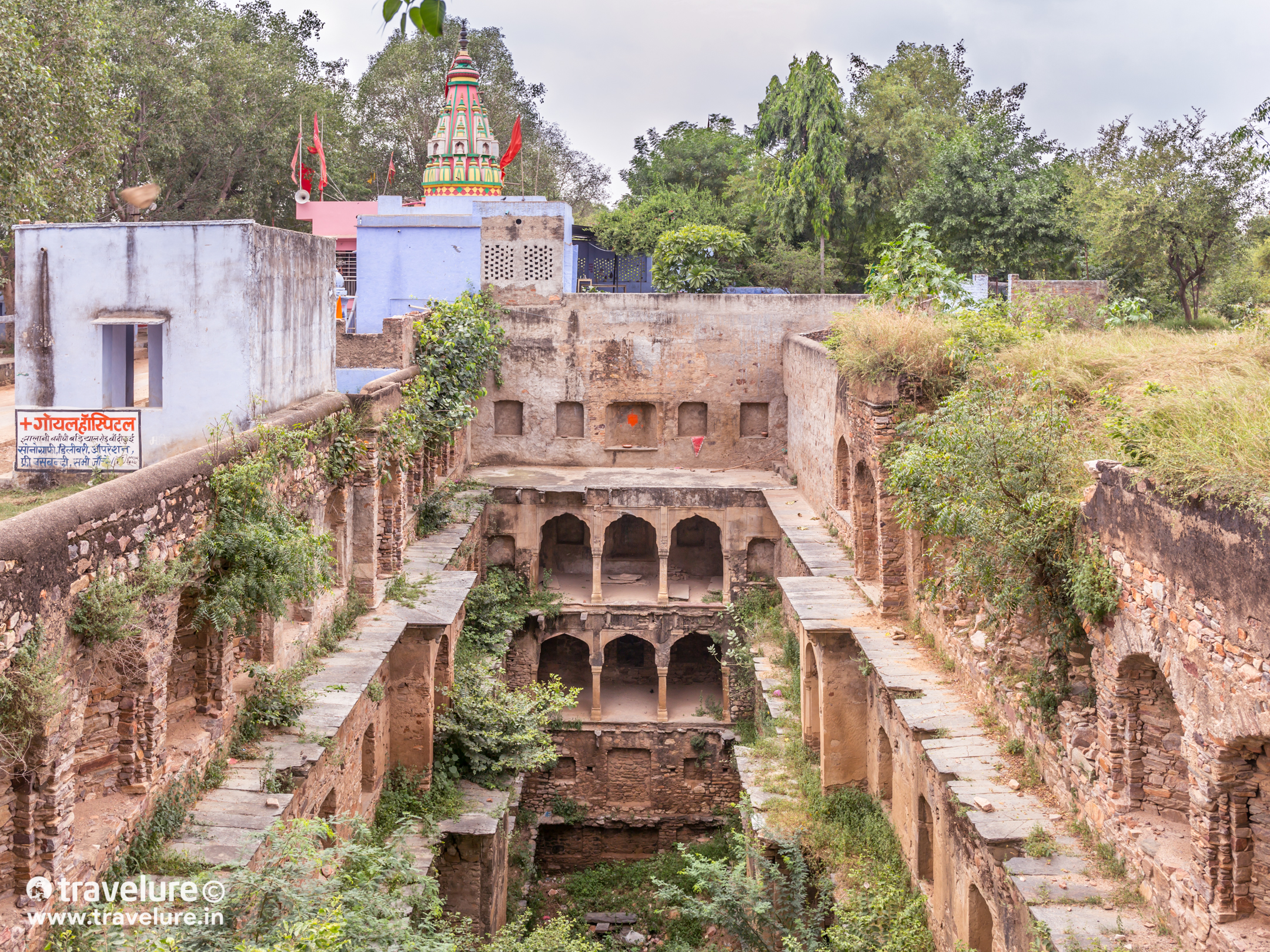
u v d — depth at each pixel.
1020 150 37.84
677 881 24.27
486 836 18.02
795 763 19.12
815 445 25.31
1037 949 9.64
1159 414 10.32
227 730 12.55
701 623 28.33
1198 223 29.59
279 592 12.43
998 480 12.20
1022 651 13.62
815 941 14.30
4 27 20.97
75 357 14.58
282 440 13.94
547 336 30.62
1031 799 12.04
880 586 18.48
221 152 38.97
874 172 40.09
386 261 30.23
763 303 30.41
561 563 31.56
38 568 8.55
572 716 28.47
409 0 4.42
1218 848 8.91
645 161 56.00
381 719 17.55
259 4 47.81
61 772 8.98
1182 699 9.22
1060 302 20.02
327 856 10.01
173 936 8.43
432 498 24.64
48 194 25.05
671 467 30.97
